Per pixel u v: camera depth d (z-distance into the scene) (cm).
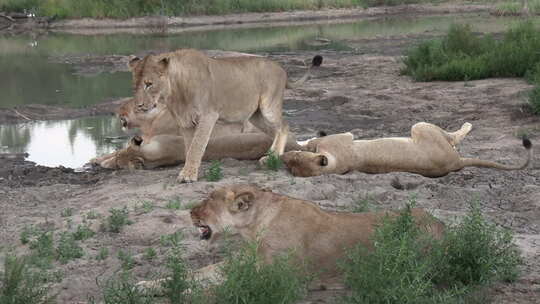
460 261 712
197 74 1177
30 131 1783
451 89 2112
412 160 1191
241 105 1241
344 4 5238
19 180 1312
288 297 625
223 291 621
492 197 1076
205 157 1320
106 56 3122
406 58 2595
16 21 4650
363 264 643
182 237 894
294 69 2677
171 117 1349
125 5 4669
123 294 675
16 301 661
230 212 710
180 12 4706
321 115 1880
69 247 852
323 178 1149
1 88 2416
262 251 699
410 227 683
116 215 945
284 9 5059
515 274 732
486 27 4019
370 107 1936
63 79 2577
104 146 1616
